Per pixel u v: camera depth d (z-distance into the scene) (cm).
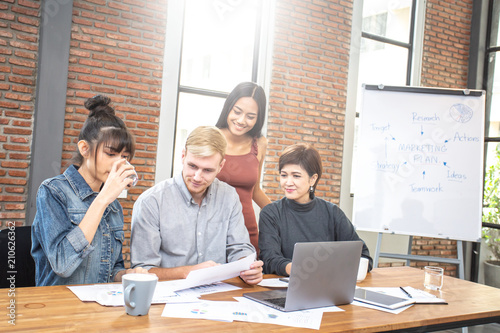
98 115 157
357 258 154
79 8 352
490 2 538
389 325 135
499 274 505
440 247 531
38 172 336
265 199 297
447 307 161
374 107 382
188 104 420
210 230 189
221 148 173
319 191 471
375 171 377
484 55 541
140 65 379
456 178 374
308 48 460
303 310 142
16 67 332
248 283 168
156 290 149
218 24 429
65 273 143
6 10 327
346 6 479
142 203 177
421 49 520
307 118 462
